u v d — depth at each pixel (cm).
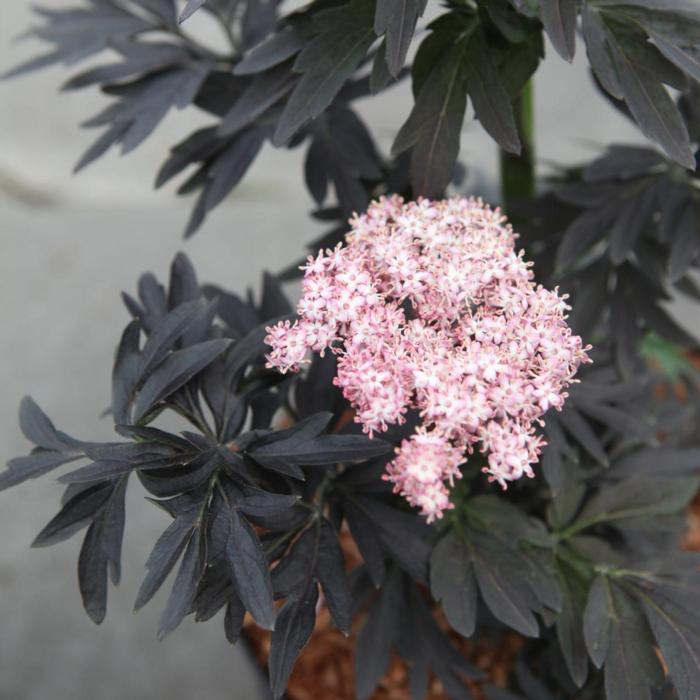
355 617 61
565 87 83
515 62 44
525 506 53
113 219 104
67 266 98
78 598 69
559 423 48
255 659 60
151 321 45
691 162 40
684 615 43
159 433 40
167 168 51
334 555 41
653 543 54
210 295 50
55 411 83
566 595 46
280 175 103
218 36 91
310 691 59
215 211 103
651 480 49
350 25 42
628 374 52
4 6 97
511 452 37
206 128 51
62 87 51
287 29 45
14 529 74
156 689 64
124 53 52
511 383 37
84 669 65
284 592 40
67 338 90
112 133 51
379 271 40
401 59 39
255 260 96
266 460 40
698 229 49
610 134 85
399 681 59
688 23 41
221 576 39
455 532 46
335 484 45
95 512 40
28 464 40
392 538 44
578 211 53
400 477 37
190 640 66
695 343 53
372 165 51
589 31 41
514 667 56
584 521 48
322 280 39
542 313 39
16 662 66
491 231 41
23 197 106
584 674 44
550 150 87
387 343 38
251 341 44
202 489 39
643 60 41
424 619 51
